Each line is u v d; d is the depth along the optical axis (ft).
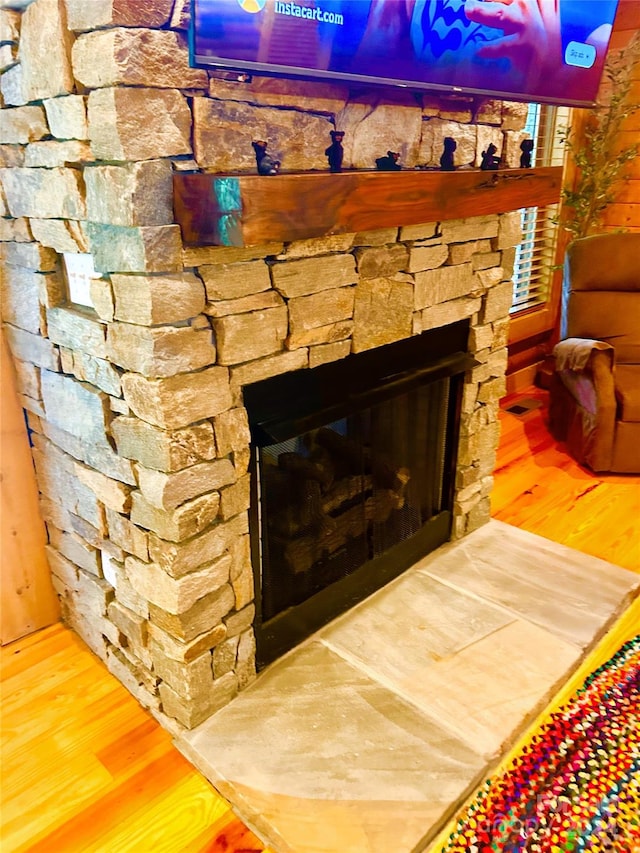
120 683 6.05
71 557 6.13
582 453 9.82
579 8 6.00
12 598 6.42
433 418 7.20
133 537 5.10
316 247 4.94
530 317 12.81
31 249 4.97
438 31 4.90
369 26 4.43
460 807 4.76
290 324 4.96
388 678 5.87
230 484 5.01
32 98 4.32
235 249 4.41
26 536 6.35
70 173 4.22
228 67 3.82
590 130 12.35
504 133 6.45
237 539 5.23
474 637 6.36
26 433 6.08
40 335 5.30
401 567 7.34
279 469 5.66
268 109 4.34
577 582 7.20
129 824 4.71
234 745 5.22
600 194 12.00
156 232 3.95
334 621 6.63
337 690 5.74
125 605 5.57
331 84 4.52
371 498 6.69
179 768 5.16
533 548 7.86
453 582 7.22
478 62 5.35
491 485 8.27
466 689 5.74
